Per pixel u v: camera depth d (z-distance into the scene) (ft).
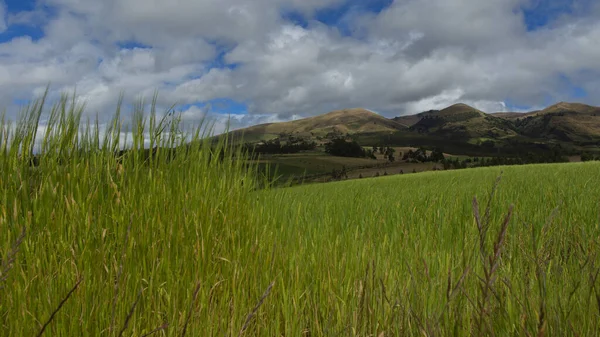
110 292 6.72
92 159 10.40
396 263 10.44
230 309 7.67
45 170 9.55
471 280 7.55
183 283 7.88
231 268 8.68
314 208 18.43
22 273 6.76
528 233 11.44
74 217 8.13
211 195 10.69
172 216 9.20
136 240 8.21
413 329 6.21
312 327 7.56
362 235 12.62
